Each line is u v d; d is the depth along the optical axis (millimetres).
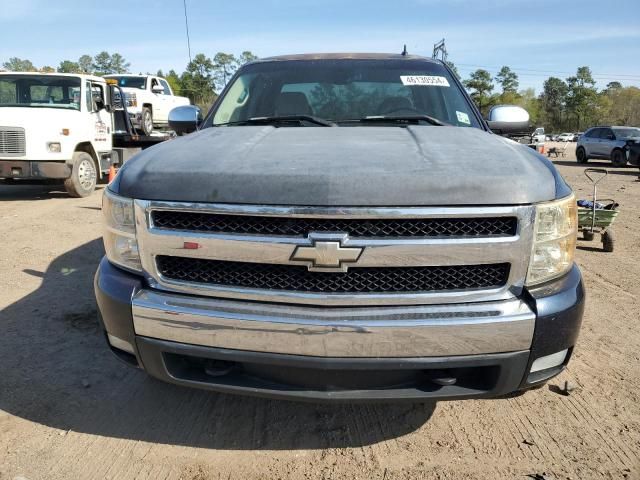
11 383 3070
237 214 2025
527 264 2068
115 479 2332
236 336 2074
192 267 2170
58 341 3609
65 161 9562
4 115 9125
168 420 2762
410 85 3570
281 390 2141
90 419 2758
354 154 2242
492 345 2041
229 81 3869
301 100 3498
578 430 2711
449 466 2439
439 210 1963
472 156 2242
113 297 2242
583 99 124188
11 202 9422
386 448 2566
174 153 2404
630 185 13438
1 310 4129
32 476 2334
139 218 2164
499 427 2740
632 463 2455
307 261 2006
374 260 1991
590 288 4945
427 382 2143
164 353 2215
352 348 2014
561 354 2205
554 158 26812
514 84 131375
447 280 2061
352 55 3955
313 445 2582
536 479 2354
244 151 2352
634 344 3699
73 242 6340
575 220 2234
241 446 2564
